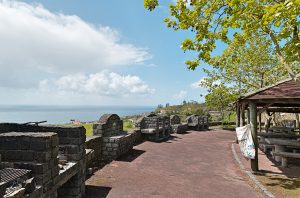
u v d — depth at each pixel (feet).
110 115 43.65
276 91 33.94
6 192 13.84
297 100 31.89
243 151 35.14
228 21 21.81
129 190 25.75
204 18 23.06
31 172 17.24
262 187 27.32
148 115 65.05
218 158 43.68
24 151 17.92
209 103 105.91
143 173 32.37
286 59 20.72
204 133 82.07
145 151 47.09
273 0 20.43
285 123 91.56
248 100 35.37
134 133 52.95
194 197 24.49
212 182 29.58
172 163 38.68
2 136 18.10
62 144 23.68
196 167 36.76
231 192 26.25
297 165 38.60
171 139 64.75
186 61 25.11
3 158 18.06
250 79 73.51
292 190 26.43
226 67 73.10
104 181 28.43
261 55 68.64
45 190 17.53
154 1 22.35
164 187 27.09
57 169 19.34
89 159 33.55
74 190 23.16
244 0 19.42
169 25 24.13
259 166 37.70
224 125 111.24
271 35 21.84
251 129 34.81
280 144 38.99
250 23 21.89
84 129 25.16
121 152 42.16
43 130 24.38
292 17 16.39
